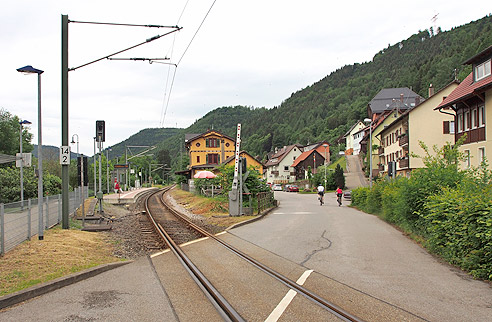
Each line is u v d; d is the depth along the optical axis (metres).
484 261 7.86
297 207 30.91
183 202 40.06
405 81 122.44
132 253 11.81
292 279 7.96
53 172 54.09
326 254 10.60
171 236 15.59
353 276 8.13
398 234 14.25
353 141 104.19
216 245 12.74
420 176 13.39
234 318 5.68
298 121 168.62
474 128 26.22
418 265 9.08
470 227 8.16
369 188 26.55
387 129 54.81
